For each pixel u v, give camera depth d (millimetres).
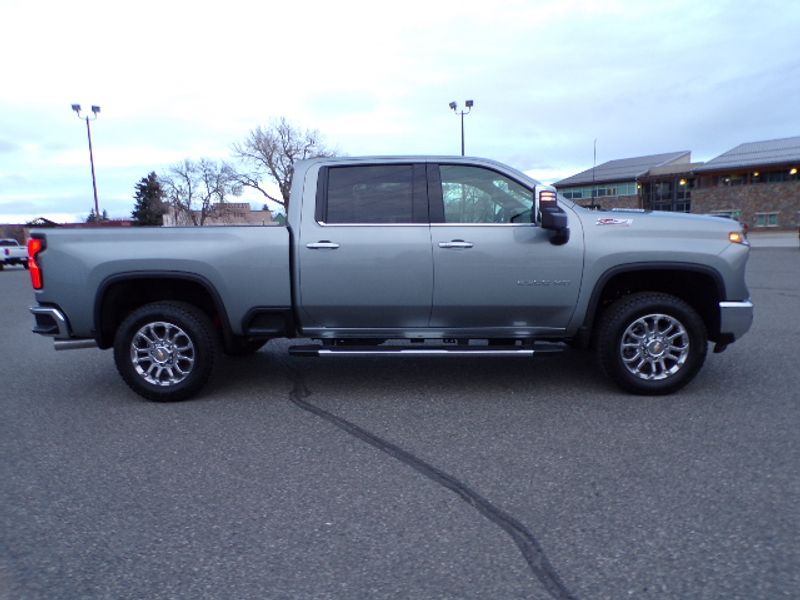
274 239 5039
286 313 5129
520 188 5105
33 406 5250
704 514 3131
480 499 3361
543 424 4520
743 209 46625
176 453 4102
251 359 6832
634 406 4891
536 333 5188
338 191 5148
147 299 5520
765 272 16422
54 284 5086
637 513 3158
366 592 2557
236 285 5070
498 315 5117
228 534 3039
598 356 5152
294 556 2834
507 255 4969
